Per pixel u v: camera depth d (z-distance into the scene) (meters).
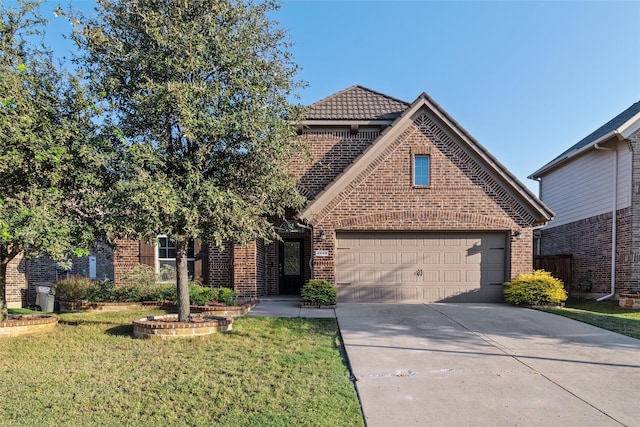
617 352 6.80
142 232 6.60
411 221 11.81
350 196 11.83
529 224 11.86
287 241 13.78
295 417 4.29
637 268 13.21
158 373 5.61
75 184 7.30
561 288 11.23
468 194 11.91
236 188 7.68
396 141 11.95
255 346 6.98
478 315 9.88
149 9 6.96
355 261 12.03
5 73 6.60
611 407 4.63
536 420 4.29
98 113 7.18
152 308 11.14
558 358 6.45
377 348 6.92
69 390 5.00
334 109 13.79
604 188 14.76
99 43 6.86
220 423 4.15
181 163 7.08
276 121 7.39
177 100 6.58
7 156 6.21
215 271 12.66
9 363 6.09
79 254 6.91
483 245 12.09
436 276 12.02
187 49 6.84
